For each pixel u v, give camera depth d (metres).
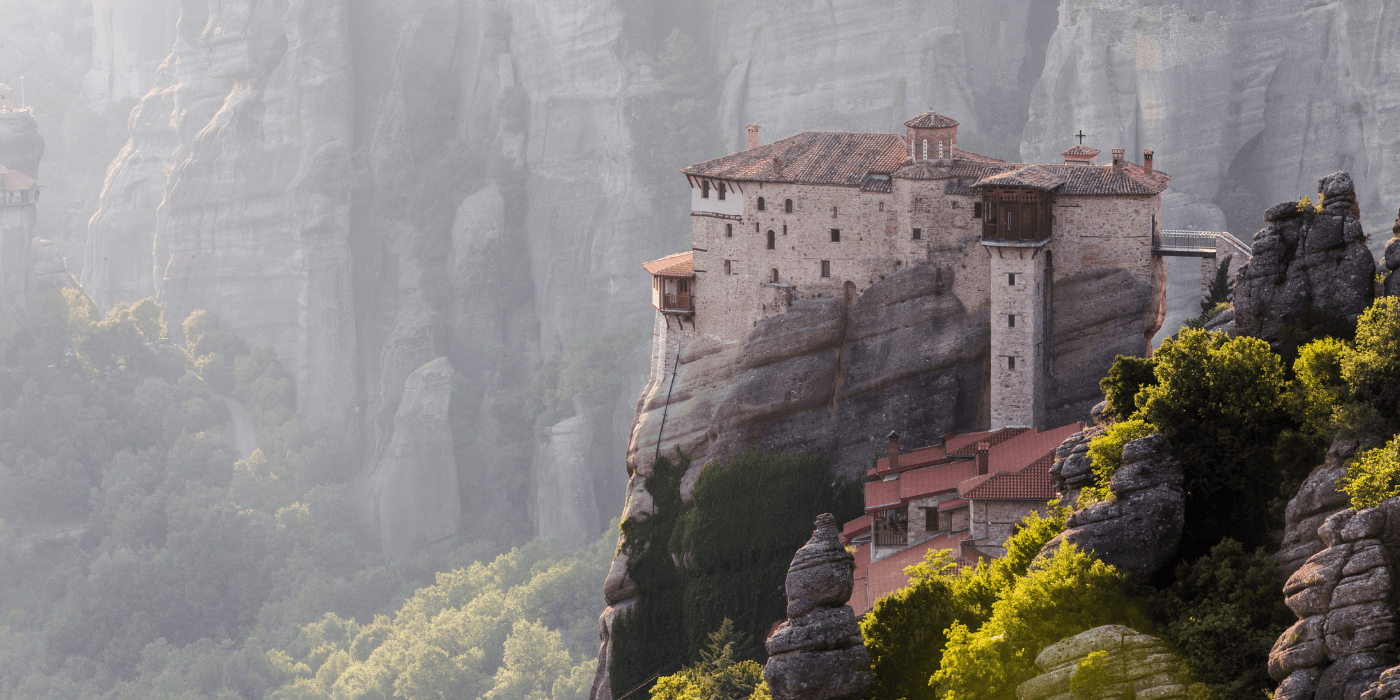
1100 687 92.56
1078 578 101.69
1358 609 86.38
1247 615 96.56
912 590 111.56
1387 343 106.94
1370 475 93.06
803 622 104.81
